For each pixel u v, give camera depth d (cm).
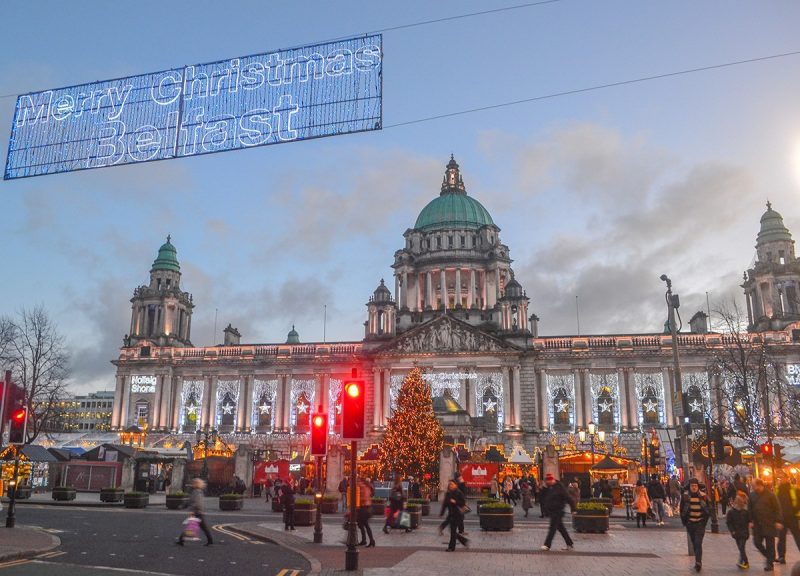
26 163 2539
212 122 2388
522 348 10500
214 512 4825
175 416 11544
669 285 4622
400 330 12262
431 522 4238
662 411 10056
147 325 12206
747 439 6519
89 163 2478
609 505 5094
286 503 3594
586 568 2302
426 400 7488
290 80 2350
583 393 10325
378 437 10394
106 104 2505
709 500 3606
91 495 6675
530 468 7850
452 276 13100
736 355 8894
